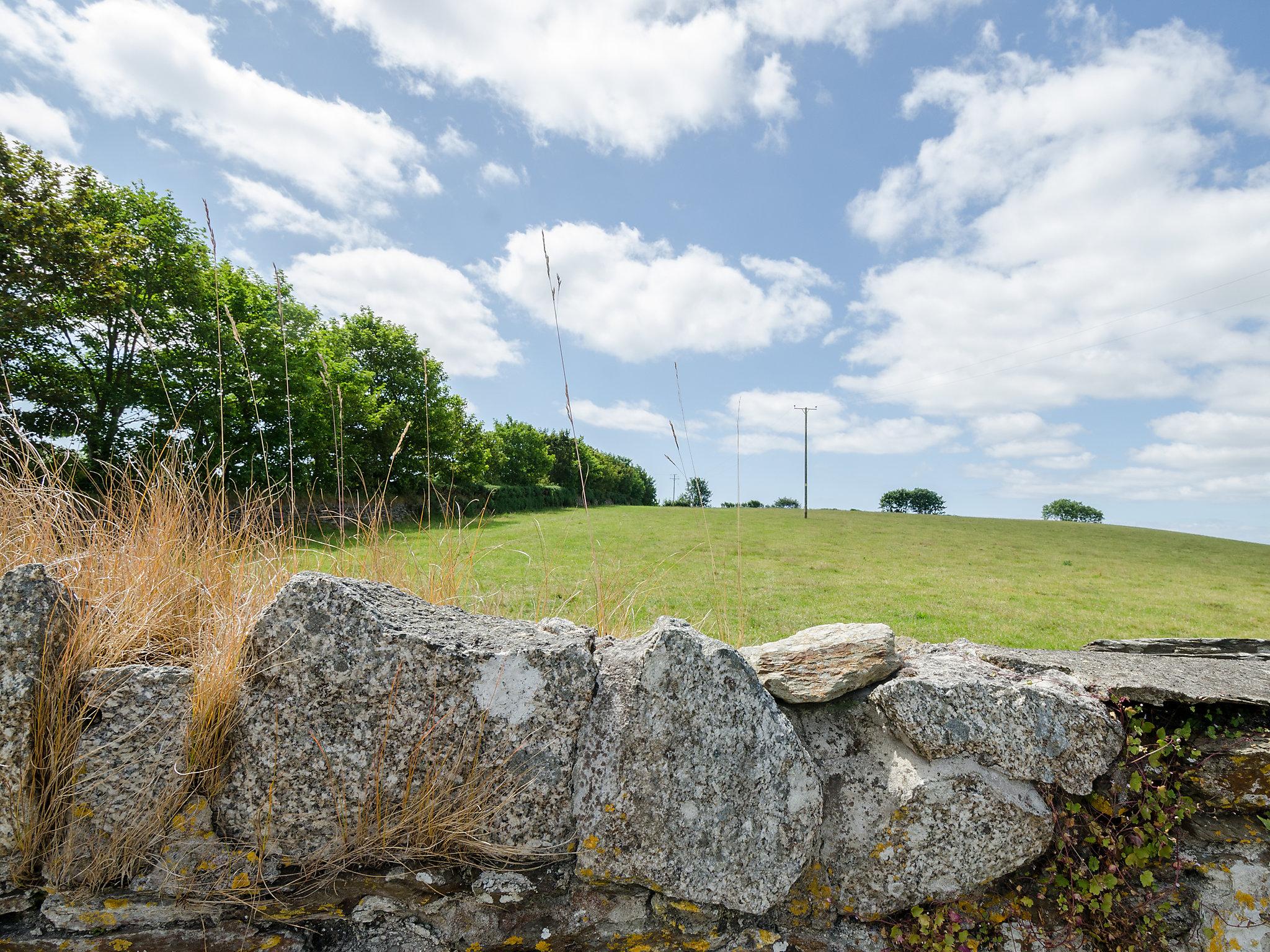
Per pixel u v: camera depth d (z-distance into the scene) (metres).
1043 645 7.40
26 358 12.95
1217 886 1.95
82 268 12.72
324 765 1.64
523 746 1.78
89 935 1.49
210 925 1.56
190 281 14.99
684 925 1.81
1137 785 2.04
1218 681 2.24
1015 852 1.94
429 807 1.71
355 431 19.98
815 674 2.20
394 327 27.00
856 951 1.83
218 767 1.64
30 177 12.58
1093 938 1.91
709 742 1.83
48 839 1.53
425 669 1.70
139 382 13.70
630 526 22.66
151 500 2.30
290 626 1.64
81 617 1.64
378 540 2.95
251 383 2.98
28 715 1.47
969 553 21.25
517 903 1.75
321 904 1.63
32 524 2.13
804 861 1.84
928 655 2.49
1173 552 24.58
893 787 1.96
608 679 1.91
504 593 3.41
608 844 1.75
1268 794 2.00
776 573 13.19
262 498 2.66
